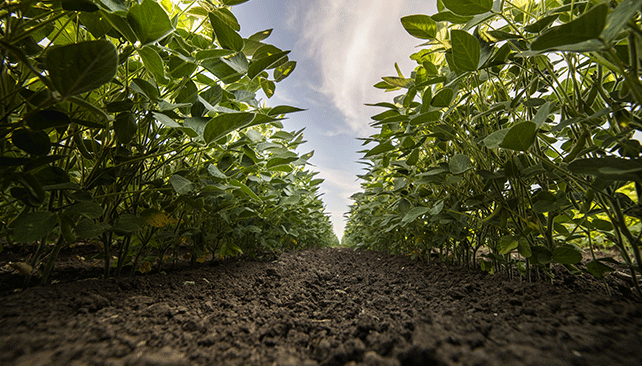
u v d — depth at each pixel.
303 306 1.07
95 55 0.47
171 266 1.64
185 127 0.86
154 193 1.12
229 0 0.99
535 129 0.59
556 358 0.50
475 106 1.27
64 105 0.79
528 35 0.91
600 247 2.55
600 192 0.71
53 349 0.51
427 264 1.92
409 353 0.57
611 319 0.64
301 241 3.56
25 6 0.59
